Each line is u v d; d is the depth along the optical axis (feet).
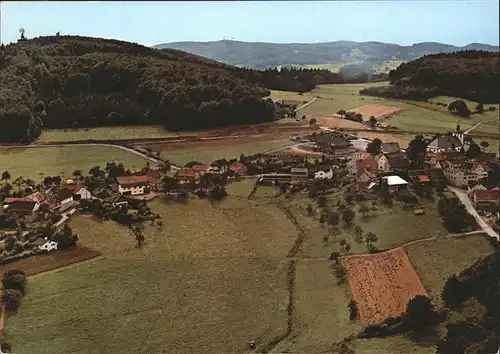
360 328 334.44
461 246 430.20
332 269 402.31
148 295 367.04
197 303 360.69
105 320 339.57
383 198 508.94
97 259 408.67
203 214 498.69
